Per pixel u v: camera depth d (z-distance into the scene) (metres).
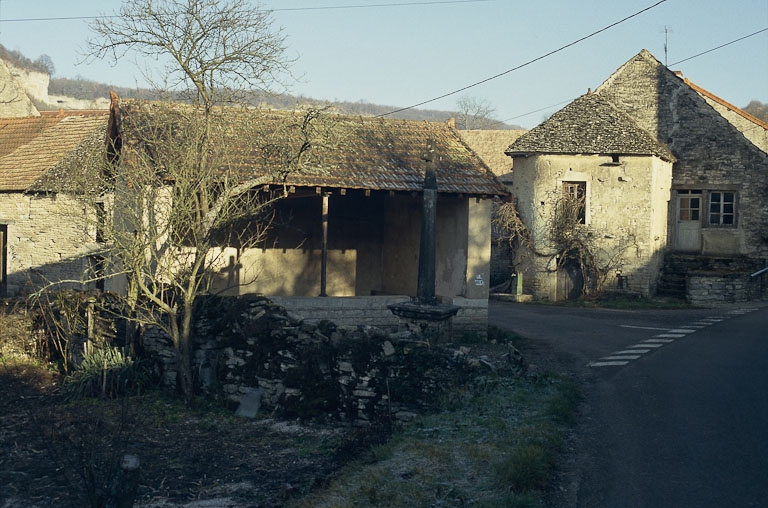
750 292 24.16
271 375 13.23
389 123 19.75
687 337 16.02
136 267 13.30
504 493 7.48
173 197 13.39
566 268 25.58
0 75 32.75
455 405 11.07
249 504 8.98
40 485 9.59
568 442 9.07
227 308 14.11
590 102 26.52
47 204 21.48
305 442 11.55
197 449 11.30
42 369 15.59
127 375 14.17
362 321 16.66
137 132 15.37
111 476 7.14
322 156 17.11
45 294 16.94
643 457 8.42
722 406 10.20
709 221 26.22
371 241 19.98
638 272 24.62
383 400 12.05
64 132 24.98
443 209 18.20
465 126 75.00
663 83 26.75
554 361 13.92
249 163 16.30
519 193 26.31
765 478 7.63
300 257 19.05
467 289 17.09
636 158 24.53
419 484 7.93
